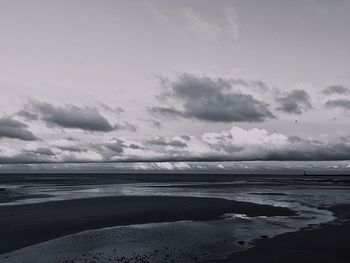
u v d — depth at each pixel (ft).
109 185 332.39
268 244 72.02
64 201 152.97
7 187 288.51
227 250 67.26
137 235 81.15
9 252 66.33
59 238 77.77
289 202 157.07
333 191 237.66
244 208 130.11
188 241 75.15
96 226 92.38
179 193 212.84
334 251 66.59
